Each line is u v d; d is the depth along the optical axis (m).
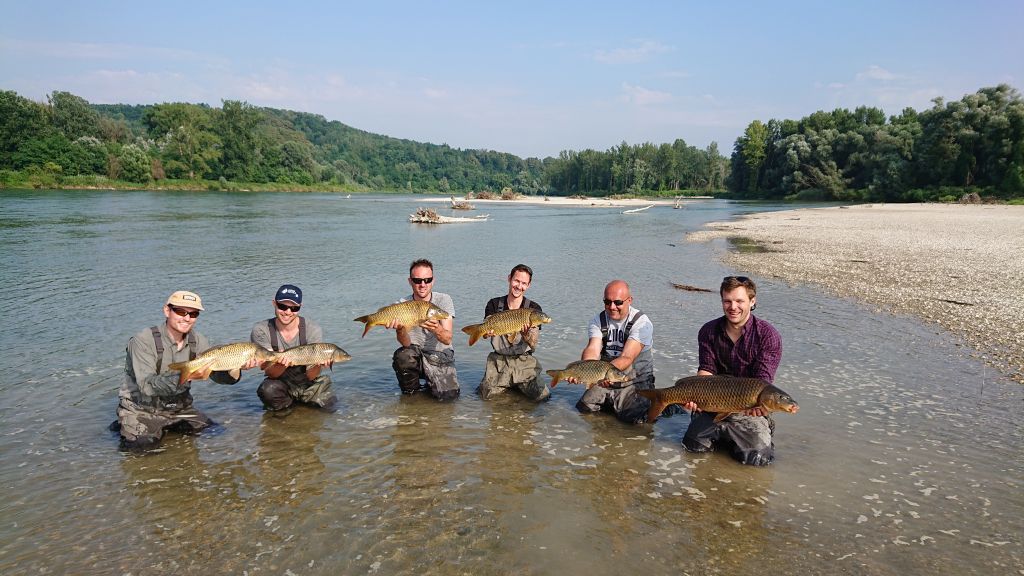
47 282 16.45
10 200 60.50
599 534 4.70
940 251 22.77
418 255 24.34
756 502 5.21
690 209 77.06
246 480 5.54
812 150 99.31
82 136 110.38
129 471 5.69
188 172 123.62
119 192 93.69
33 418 6.96
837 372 8.73
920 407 7.36
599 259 23.22
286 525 4.79
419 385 8.22
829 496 5.30
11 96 94.06
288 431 6.71
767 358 6.00
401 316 7.23
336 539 4.60
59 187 93.25
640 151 157.88
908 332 10.91
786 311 12.81
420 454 6.16
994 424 6.82
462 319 12.70
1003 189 68.00
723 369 6.38
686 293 15.47
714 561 4.35
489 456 6.13
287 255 23.70
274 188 140.38
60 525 4.76
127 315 12.47
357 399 7.82
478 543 4.55
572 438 6.64
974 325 11.14
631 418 7.09
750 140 114.31
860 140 92.56
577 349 10.14
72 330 11.16
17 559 4.31
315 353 6.71
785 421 6.97
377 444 6.39
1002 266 18.48
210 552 4.43
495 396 7.99
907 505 5.14
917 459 5.99
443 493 5.34
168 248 25.36
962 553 4.44
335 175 176.75
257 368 8.91
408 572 4.20
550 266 21.12
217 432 6.65
